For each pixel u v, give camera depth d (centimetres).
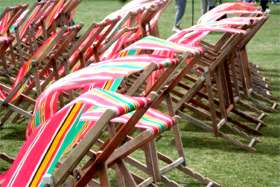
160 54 524
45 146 336
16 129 673
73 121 344
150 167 452
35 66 629
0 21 940
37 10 963
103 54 674
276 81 946
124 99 301
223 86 677
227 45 654
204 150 608
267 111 762
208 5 1451
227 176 538
